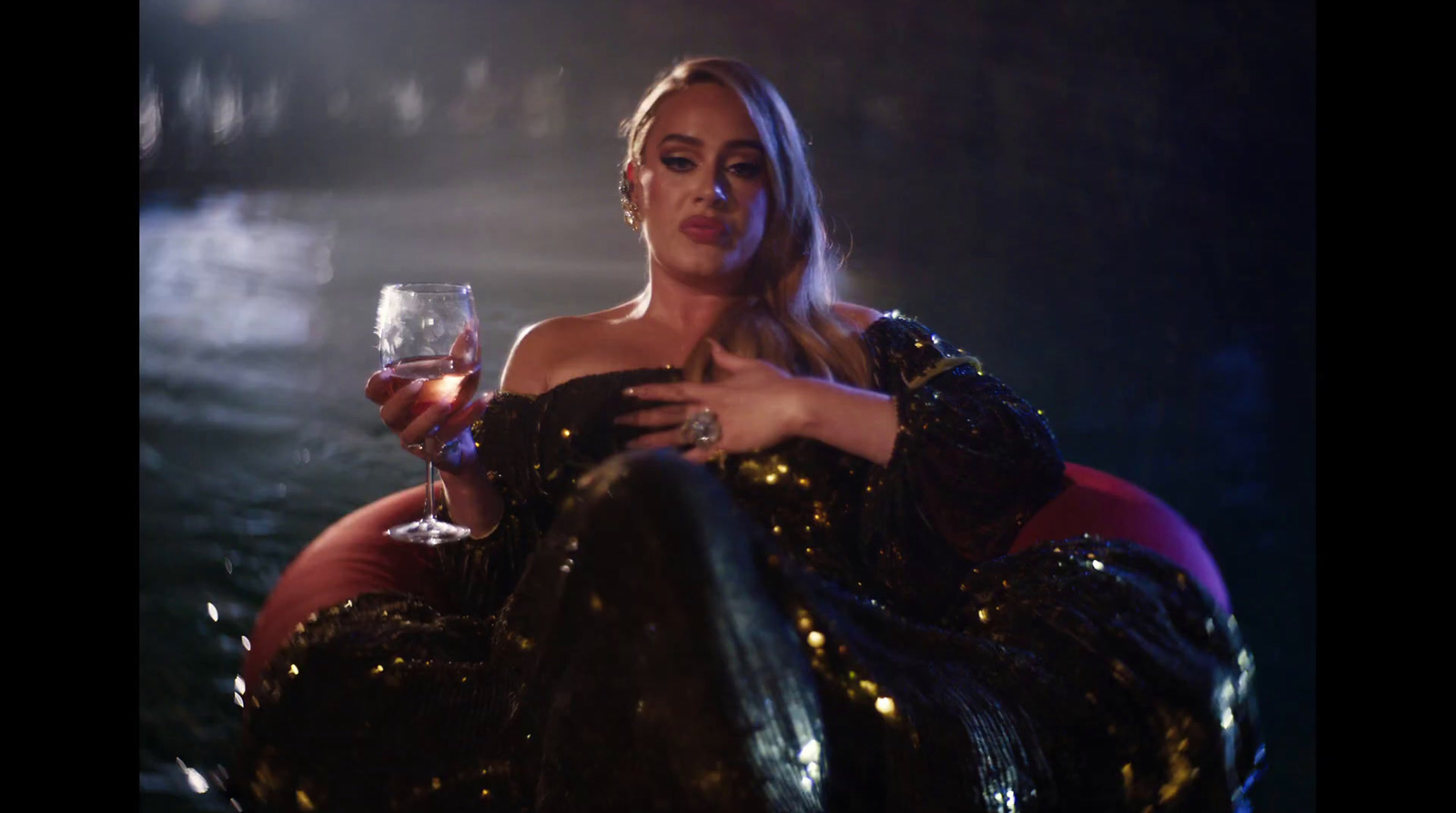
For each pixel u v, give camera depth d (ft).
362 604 6.60
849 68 42.96
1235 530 10.99
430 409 6.29
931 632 6.09
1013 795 5.62
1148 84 37.78
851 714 5.43
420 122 47.03
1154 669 6.24
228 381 16.14
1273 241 23.81
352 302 21.16
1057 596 6.49
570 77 50.03
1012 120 36.32
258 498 12.03
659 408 7.06
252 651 6.63
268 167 39.37
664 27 50.16
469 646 6.42
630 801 4.92
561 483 7.01
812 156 7.70
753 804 4.81
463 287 6.44
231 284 22.67
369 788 5.79
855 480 6.98
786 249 7.47
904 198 28.78
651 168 7.28
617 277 22.81
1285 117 34.91
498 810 5.62
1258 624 9.41
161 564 10.38
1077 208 27.30
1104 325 18.16
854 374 7.38
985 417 7.06
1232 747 6.34
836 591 5.89
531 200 32.48
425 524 6.69
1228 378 15.46
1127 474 12.35
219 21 55.16
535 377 7.34
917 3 43.55
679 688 4.85
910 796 5.44
